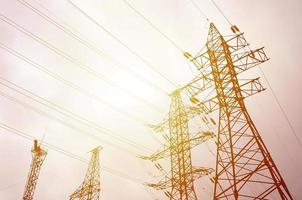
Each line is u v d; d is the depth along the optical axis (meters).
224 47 16.61
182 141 20.92
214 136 19.94
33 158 32.03
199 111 20.66
